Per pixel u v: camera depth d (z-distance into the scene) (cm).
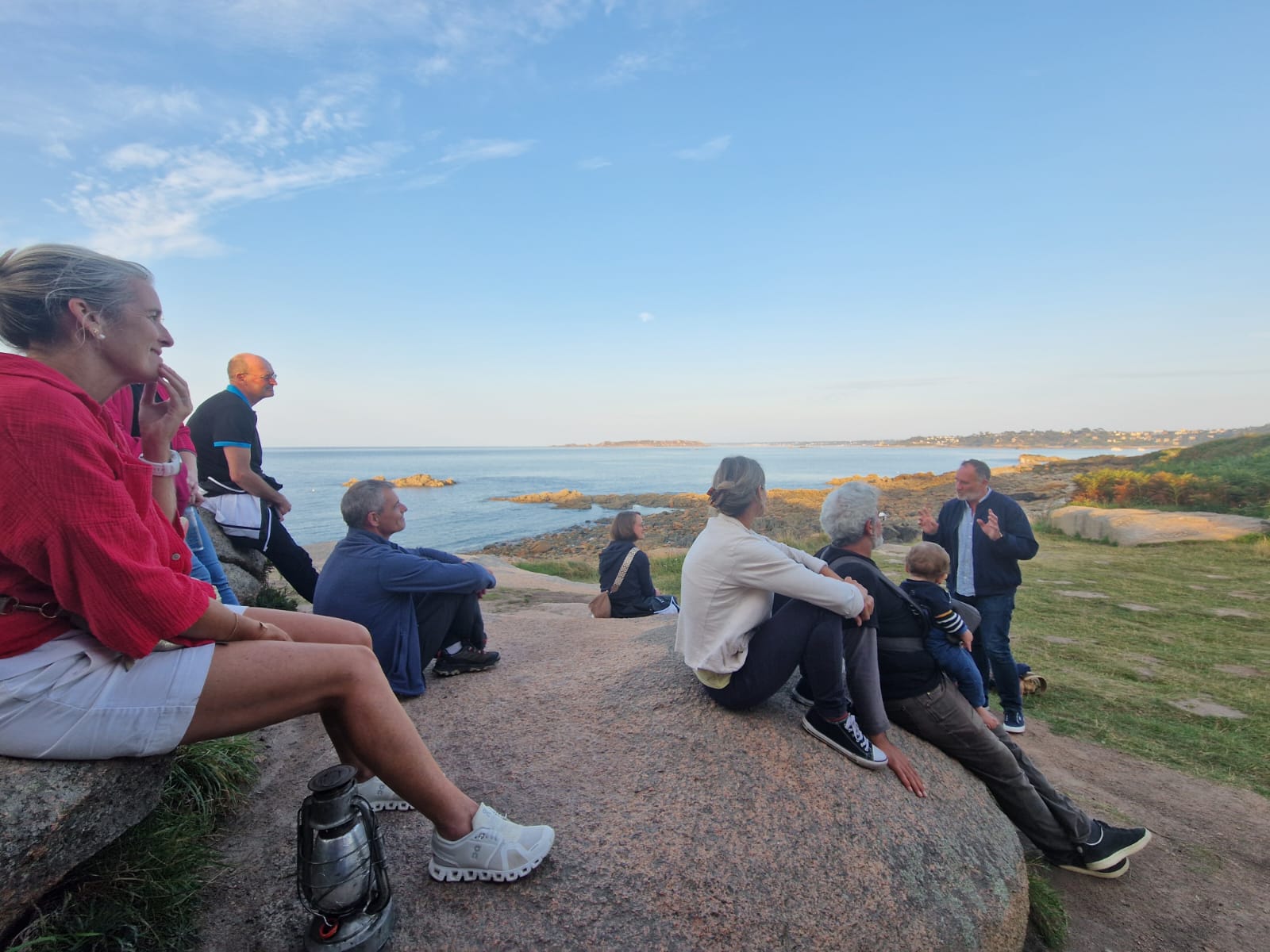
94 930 188
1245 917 315
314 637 250
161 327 202
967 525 520
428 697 372
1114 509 1658
